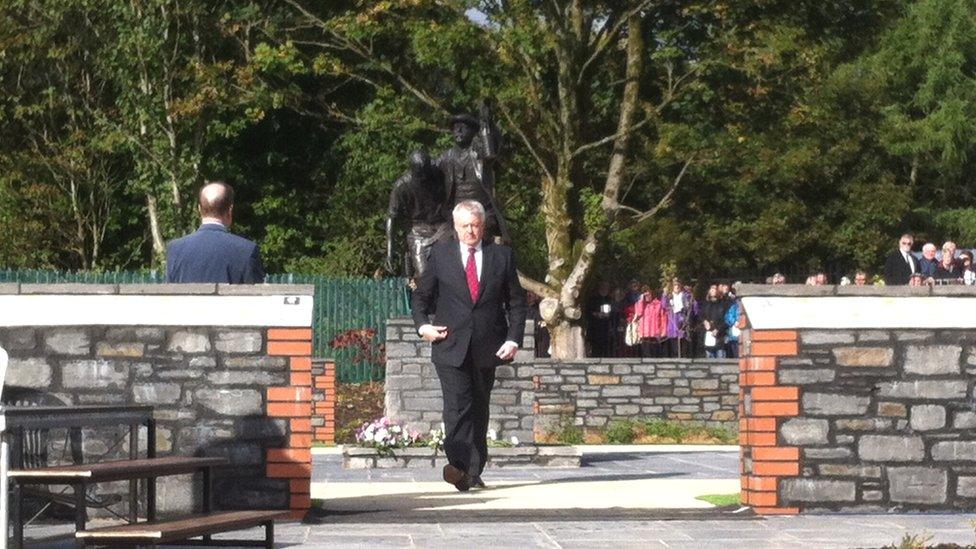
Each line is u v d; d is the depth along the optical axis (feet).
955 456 36.58
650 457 63.72
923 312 36.65
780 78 113.60
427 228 54.34
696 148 117.91
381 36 117.60
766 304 36.76
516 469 55.83
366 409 92.68
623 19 111.75
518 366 65.46
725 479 48.65
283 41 126.62
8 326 36.01
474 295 42.09
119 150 129.90
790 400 36.60
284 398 36.17
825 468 36.58
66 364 36.06
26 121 130.00
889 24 129.70
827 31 118.93
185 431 36.09
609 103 123.03
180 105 120.26
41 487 34.63
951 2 186.70
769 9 114.11
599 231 111.45
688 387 94.32
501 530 33.86
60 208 131.23
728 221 157.99
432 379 65.05
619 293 108.88
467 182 53.83
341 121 125.39
